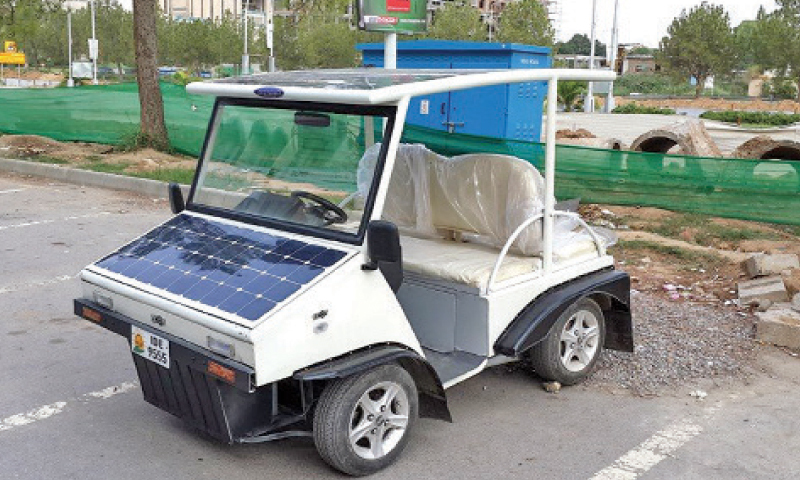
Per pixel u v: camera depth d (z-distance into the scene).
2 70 68.56
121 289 4.11
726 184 9.97
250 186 4.45
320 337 3.69
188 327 3.79
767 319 6.05
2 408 4.85
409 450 4.38
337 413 3.82
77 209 10.95
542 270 4.79
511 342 4.51
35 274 7.67
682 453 4.40
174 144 15.66
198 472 4.13
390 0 9.54
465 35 53.69
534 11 52.56
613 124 28.56
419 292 4.71
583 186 10.68
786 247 8.77
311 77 4.45
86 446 4.40
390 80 4.07
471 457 4.32
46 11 23.12
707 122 34.81
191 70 67.06
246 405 3.88
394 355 3.91
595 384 5.30
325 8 18.70
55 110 16.91
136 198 11.92
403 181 5.36
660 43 68.12
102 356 5.71
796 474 4.19
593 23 38.81
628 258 8.41
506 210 4.90
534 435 4.59
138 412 4.83
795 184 9.59
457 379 4.34
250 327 3.50
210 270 4.01
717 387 5.28
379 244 3.71
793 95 64.81
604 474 4.16
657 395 5.16
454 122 10.99
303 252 3.96
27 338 6.02
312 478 4.07
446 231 5.29
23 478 4.05
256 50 64.50
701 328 6.28
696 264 8.18
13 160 14.45
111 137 16.48
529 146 8.73
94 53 43.84
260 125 4.40
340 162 4.08
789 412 4.92
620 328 5.48
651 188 10.37
